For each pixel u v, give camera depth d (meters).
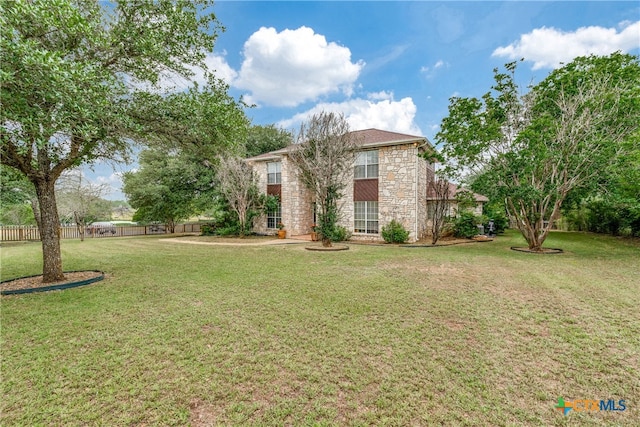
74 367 3.16
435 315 4.68
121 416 2.43
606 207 16.52
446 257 10.12
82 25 4.83
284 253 11.41
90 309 4.96
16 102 4.19
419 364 3.24
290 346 3.65
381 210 15.51
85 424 2.34
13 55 3.89
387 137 16.22
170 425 2.33
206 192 22.78
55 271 6.83
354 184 16.33
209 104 7.37
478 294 5.79
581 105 10.34
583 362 3.28
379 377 2.99
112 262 9.52
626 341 3.77
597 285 6.39
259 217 20.17
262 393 2.74
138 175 21.78
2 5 4.03
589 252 11.36
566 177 11.02
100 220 26.06
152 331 4.09
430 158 16.12
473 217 16.56
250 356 3.41
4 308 5.00
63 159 6.88
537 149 10.45
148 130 6.81
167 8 6.66
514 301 5.36
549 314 4.71
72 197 17.12
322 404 2.59
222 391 2.77
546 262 9.16
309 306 5.11
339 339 3.84
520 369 3.15
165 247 13.77
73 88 4.35
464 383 2.90
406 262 9.20
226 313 4.78
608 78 10.42
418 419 2.40
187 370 3.11
